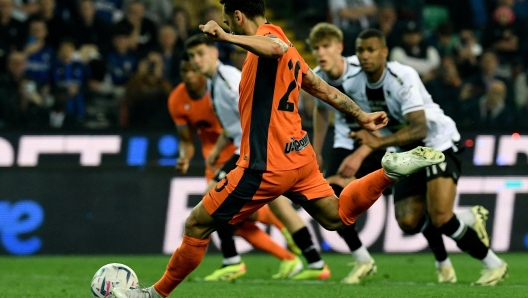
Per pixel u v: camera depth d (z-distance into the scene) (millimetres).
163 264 36281
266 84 16469
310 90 17688
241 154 16844
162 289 17531
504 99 49031
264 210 30078
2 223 41500
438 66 51000
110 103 47219
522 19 54469
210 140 32688
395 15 52688
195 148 42156
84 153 42656
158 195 41844
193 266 17266
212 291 23844
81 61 48781
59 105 46406
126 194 41938
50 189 41875
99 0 53219
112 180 41969
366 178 17062
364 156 22984
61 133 42656
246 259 39406
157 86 46969
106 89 48781
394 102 25203
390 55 50625
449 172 25188
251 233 30109
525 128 42281
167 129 42781
